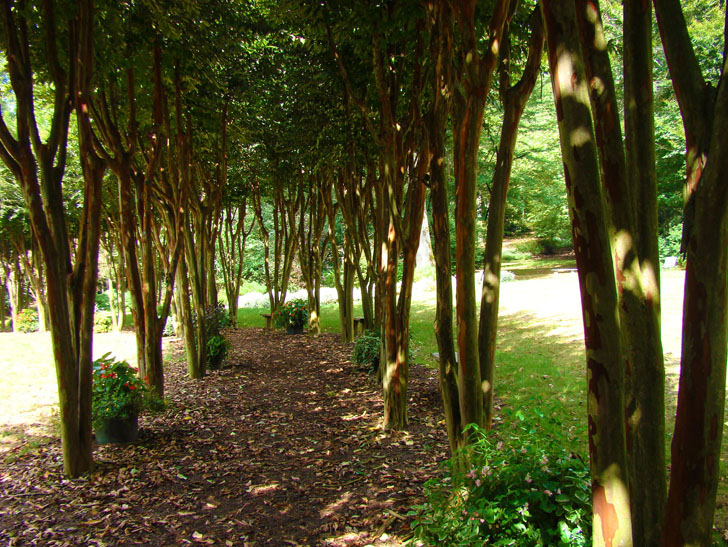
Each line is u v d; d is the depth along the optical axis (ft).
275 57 26.58
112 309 48.93
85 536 9.91
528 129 60.23
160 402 16.65
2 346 37.86
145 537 9.83
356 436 15.43
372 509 10.54
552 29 4.55
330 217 34.01
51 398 22.11
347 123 22.34
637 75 5.31
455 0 8.02
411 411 17.69
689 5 35.86
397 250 15.99
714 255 3.90
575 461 6.82
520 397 17.80
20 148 11.88
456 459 8.22
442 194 10.04
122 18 16.89
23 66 11.84
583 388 18.19
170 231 28.35
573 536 6.00
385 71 16.84
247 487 12.07
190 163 25.84
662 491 5.08
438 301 9.70
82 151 13.03
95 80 16.28
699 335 3.96
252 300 65.82
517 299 44.24
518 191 69.36
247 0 22.84
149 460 13.94
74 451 12.89
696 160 4.66
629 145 5.43
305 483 12.19
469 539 6.36
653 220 5.31
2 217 45.80
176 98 20.97
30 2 12.76
